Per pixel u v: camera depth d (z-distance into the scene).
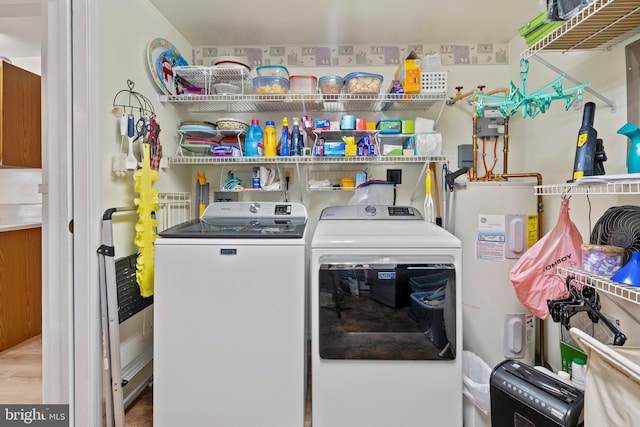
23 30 2.39
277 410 1.39
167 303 1.38
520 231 1.67
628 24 1.14
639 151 1.01
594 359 0.84
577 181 1.08
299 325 1.38
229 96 1.91
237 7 1.80
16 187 2.77
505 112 1.51
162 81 1.83
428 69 1.92
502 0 1.73
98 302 1.39
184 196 2.17
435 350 1.38
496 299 1.69
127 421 1.51
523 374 1.21
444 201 2.04
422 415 1.39
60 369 1.38
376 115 2.25
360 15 1.88
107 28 1.43
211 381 1.38
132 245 1.62
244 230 1.50
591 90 1.33
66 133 1.36
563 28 1.09
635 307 1.23
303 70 2.26
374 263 1.36
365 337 1.38
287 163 2.21
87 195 1.37
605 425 0.81
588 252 1.10
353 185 2.12
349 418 1.40
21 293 2.41
